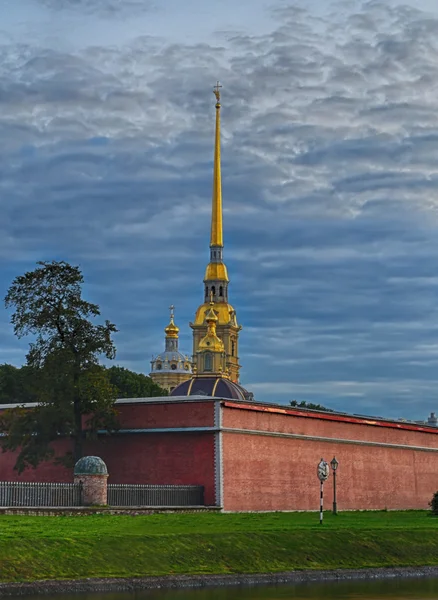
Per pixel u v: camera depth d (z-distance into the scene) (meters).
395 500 81.25
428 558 48.91
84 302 67.50
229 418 63.56
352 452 76.25
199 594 37.03
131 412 65.56
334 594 38.16
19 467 65.69
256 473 65.44
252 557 43.59
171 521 50.41
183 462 63.38
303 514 64.88
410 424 84.50
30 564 37.38
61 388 65.12
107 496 54.84
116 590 37.28
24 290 66.88
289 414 69.25
